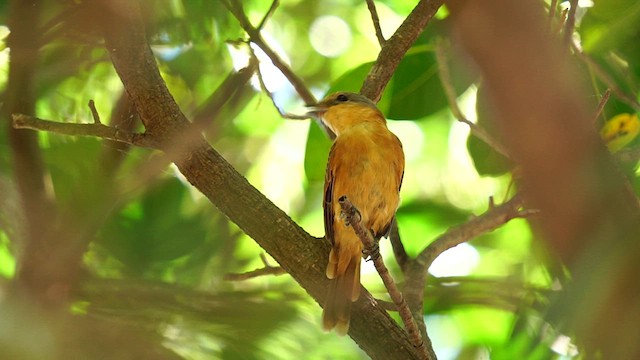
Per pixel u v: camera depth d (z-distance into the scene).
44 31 8.91
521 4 4.90
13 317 6.71
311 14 16.45
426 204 13.61
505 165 10.52
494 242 13.56
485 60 4.98
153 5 10.68
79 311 7.40
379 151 9.78
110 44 7.51
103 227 9.37
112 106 11.43
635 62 9.69
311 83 16.03
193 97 12.25
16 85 8.96
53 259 7.71
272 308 8.16
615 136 9.55
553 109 4.98
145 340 6.99
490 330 12.15
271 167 15.61
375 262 6.65
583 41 8.56
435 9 9.09
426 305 11.09
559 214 5.37
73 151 8.69
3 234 9.48
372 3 9.30
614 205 5.41
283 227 7.59
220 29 11.30
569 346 9.41
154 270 9.55
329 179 9.84
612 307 5.68
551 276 9.30
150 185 9.95
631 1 8.37
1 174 8.66
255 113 15.22
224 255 10.11
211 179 7.47
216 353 7.54
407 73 10.62
